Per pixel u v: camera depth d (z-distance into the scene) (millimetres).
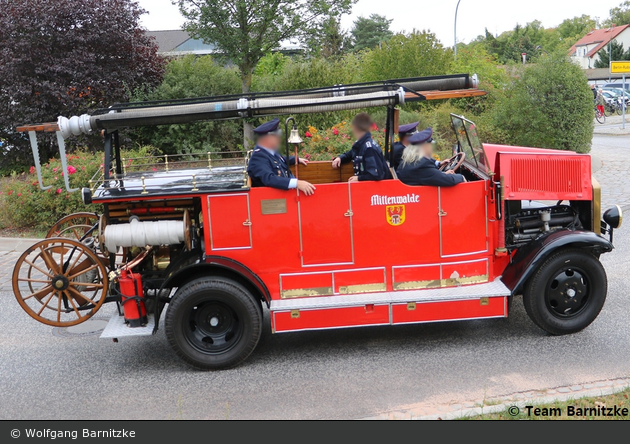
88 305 5285
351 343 5355
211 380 4754
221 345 4949
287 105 4812
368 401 4215
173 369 5020
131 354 5395
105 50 13891
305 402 4262
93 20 13344
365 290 5055
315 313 4875
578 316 5176
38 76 13211
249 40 14680
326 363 4953
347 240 4973
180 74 15648
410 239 5023
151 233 4801
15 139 13867
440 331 5496
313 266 4980
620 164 14570
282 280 4980
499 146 5680
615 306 5852
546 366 4613
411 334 5480
